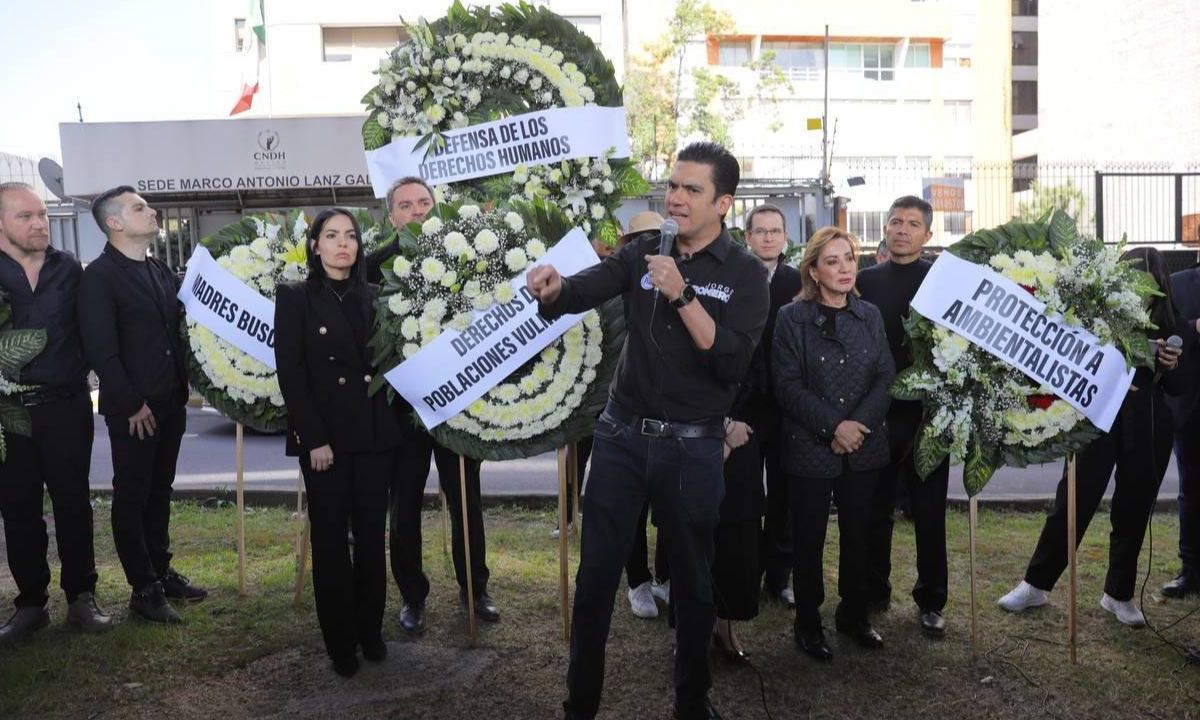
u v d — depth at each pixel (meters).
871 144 44.84
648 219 5.19
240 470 5.24
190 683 4.16
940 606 4.70
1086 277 4.32
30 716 3.85
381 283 4.74
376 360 4.23
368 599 4.32
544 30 5.48
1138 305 4.32
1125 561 4.79
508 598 5.22
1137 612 4.77
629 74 29.53
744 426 4.30
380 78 5.47
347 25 33.94
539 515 7.16
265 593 5.30
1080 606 5.03
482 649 4.54
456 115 5.32
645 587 5.01
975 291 4.36
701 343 3.37
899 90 44.88
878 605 5.02
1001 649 4.50
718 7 43.28
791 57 44.25
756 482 4.31
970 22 46.09
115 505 4.80
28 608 4.72
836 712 3.90
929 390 4.41
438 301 4.29
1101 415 4.37
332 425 4.15
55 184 15.92
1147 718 3.83
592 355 4.43
